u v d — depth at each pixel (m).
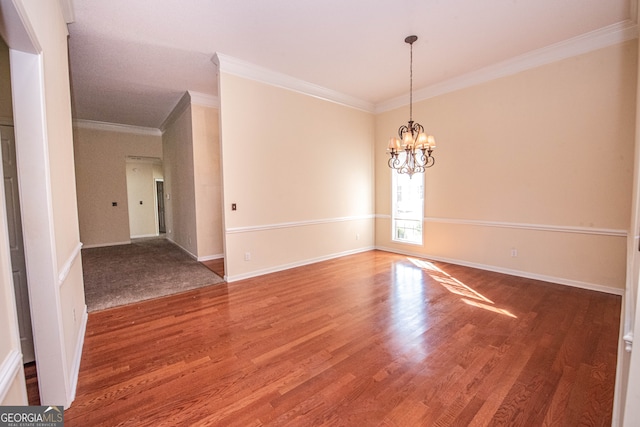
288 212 4.54
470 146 4.32
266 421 1.53
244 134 3.96
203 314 2.89
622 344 1.86
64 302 1.82
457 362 2.04
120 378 1.90
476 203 4.32
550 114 3.55
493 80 4.02
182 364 2.05
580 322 2.59
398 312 2.88
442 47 3.44
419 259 5.04
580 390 1.74
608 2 2.63
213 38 3.19
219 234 5.46
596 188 3.28
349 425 1.50
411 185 5.31
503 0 2.60
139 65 3.81
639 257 1.17
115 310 3.00
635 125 2.92
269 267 4.34
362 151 5.61
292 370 1.97
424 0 2.59
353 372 1.94
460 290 3.47
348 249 5.50
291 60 3.77
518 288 3.48
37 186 1.52
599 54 3.18
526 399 1.67
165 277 4.13
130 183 8.28
